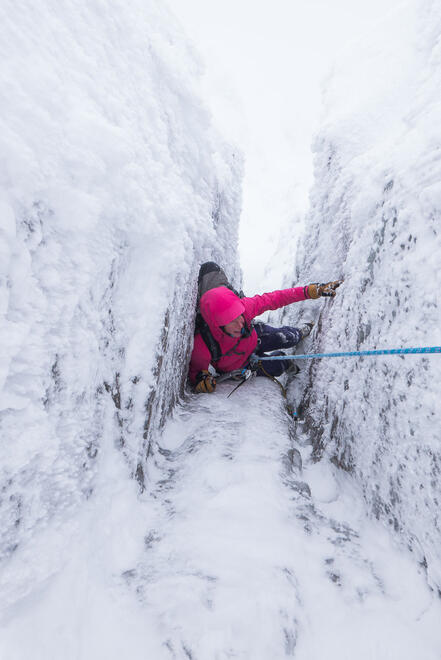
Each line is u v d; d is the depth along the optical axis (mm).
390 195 1600
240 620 866
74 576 870
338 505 1455
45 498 866
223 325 2068
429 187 1307
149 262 1312
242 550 1071
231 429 1800
